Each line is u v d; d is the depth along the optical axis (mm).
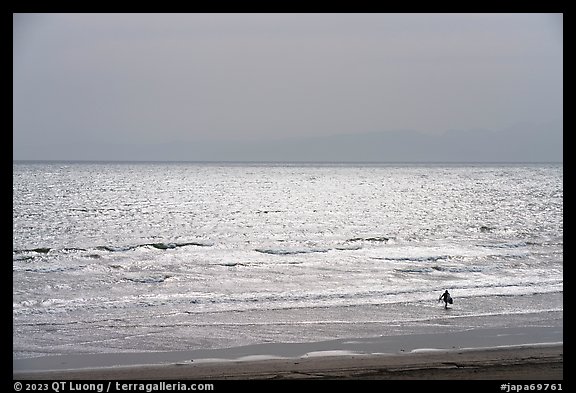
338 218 88125
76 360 22906
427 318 29609
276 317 29734
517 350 23766
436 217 89938
